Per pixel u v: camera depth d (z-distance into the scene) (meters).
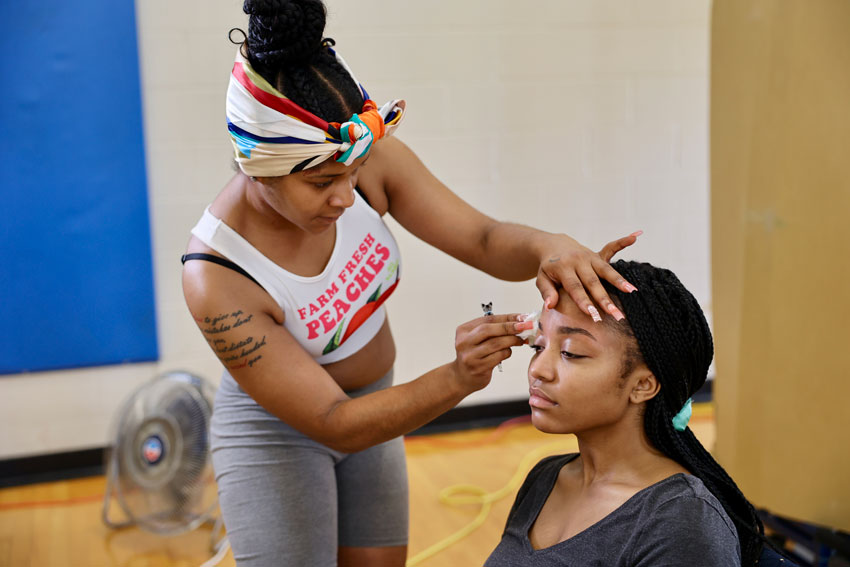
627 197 3.87
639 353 1.10
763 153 2.34
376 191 1.62
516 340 1.22
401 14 3.51
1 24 3.15
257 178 1.29
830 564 2.29
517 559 1.17
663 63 3.79
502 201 3.75
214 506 3.11
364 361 1.65
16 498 3.33
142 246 3.41
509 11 3.61
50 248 3.33
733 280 2.51
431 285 3.74
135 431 2.94
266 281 1.45
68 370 3.44
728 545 1.01
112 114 3.30
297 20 1.20
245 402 1.62
